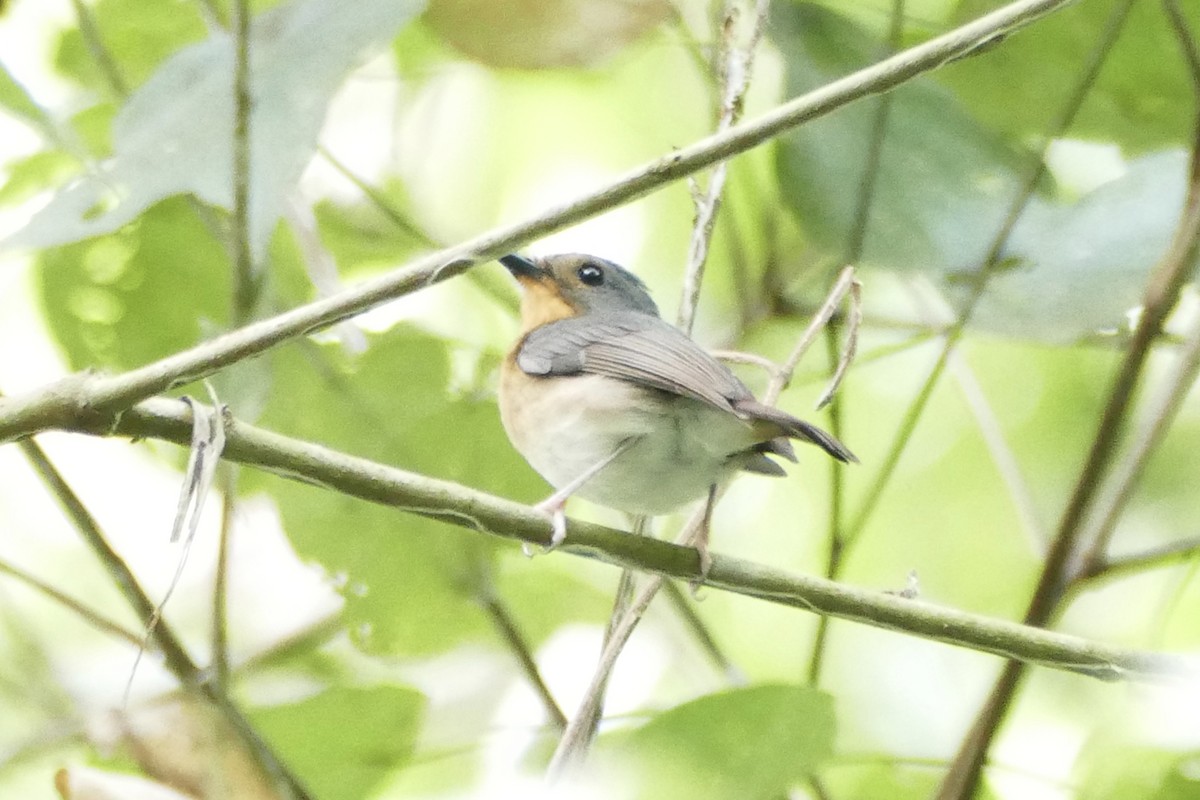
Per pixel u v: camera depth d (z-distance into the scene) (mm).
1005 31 6191
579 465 8953
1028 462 12531
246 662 10680
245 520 10891
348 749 9188
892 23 10102
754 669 11672
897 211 10023
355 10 8117
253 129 7859
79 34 10852
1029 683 11250
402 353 9883
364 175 11555
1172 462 12258
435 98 11719
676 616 11430
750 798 6918
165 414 6266
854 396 12477
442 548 9773
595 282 10602
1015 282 9664
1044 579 9312
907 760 8945
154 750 7840
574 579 11648
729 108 7984
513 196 12453
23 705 10656
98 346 9852
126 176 7688
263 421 9859
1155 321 9070
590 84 12180
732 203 12094
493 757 9219
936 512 12398
